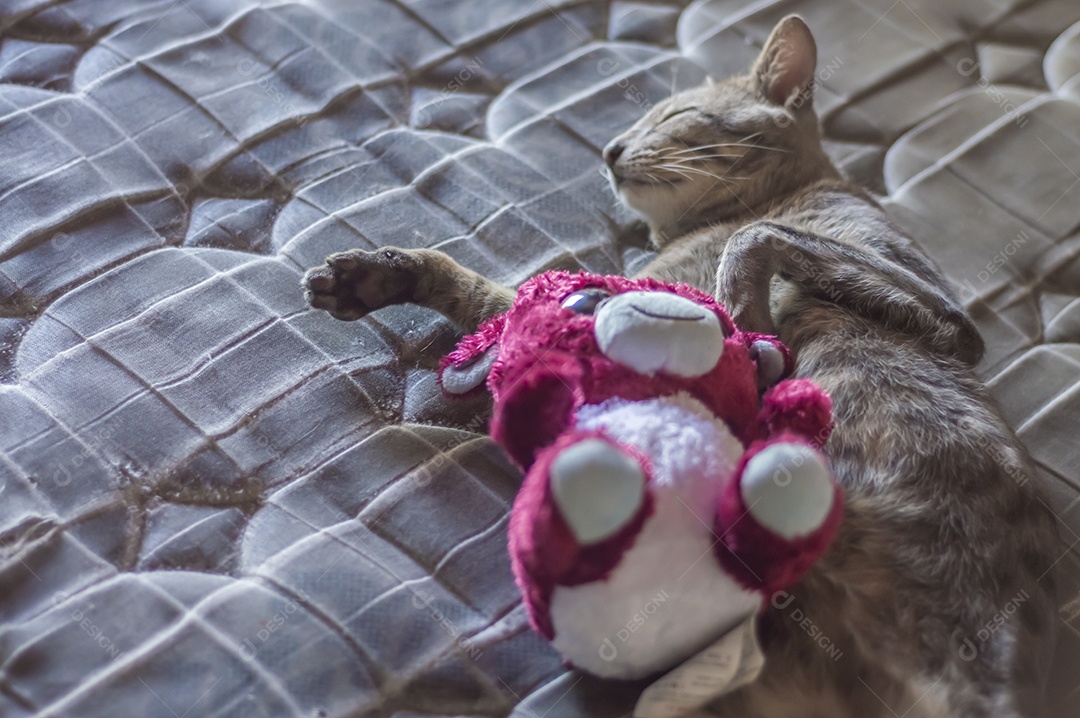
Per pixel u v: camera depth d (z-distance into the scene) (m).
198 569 1.45
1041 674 1.33
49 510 1.49
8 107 2.15
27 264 1.86
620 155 2.13
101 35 2.39
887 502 1.42
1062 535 1.69
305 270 1.93
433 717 1.33
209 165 2.12
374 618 1.39
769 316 1.72
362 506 1.55
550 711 1.32
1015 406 1.90
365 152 2.23
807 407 1.27
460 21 2.61
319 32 2.49
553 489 1.04
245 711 1.28
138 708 1.28
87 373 1.67
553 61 2.57
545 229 2.12
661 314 1.20
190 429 1.62
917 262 1.87
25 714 1.26
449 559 1.49
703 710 1.25
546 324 1.28
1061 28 2.72
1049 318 2.09
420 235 2.04
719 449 1.18
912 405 1.54
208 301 1.82
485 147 2.29
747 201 2.12
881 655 1.29
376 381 1.76
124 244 1.93
